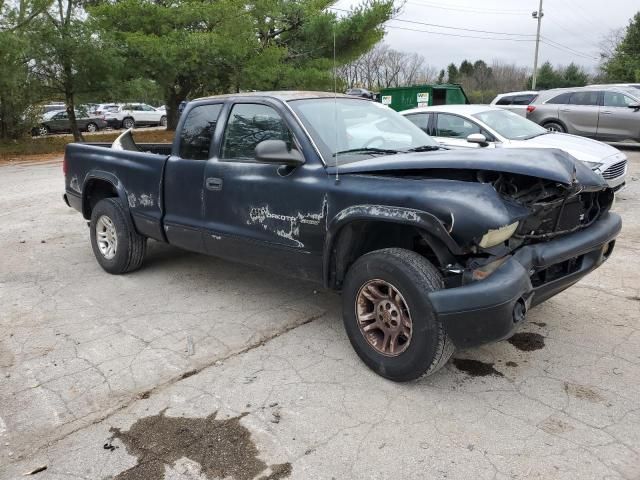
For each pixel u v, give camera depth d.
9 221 8.42
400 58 38.72
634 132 13.60
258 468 2.71
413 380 3.34
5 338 4.21
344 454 2.78
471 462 2.69
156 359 3.83
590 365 3.57
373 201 3.32
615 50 46.72
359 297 3.50
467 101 20.22
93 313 4.68
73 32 19.39
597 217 3.86
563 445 2.79
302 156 3.82
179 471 2.71
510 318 2.99
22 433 3.04
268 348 3.97
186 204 4.74
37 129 24.97
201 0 23.03
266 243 4.09
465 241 2.97
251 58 22.83
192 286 5.30
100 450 2.88
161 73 21.27
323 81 23.20
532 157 3.27
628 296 4.73
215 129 4.52
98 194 6.05
